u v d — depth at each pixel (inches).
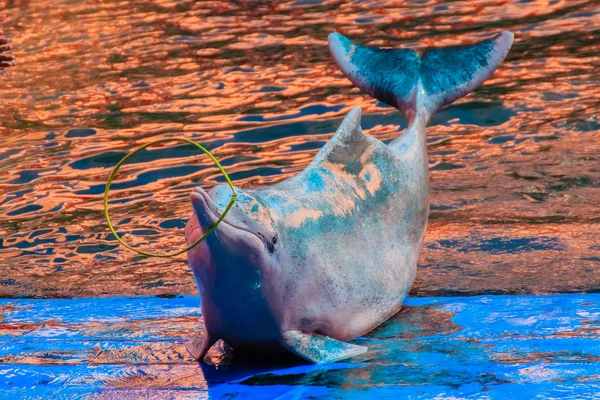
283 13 1167.6
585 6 1065.5
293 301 358.3
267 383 339.9
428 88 514.0
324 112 792.9
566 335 376.2
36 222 597.9
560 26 998.4
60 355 381.7
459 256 499.8
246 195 341.7
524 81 840.3
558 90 809.5
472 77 518.9
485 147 697.0
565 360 346.3
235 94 860.6
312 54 973.8
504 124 745.0
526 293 440.8
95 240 560.7
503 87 829.2
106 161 709.3
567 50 920.3
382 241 412.8
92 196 642.2
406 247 432.8
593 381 323.6
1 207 628.7
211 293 342.3
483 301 430.0
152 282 487.2
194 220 340.8
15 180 679.7
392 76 524.7
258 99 840.3
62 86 926.4
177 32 1117.7
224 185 338.6
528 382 325.4
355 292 390.0
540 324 392.2
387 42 982.4
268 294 345.4
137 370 360.8
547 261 483.2
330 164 398.3
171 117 806.5
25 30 1204.5
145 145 307.6
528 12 1060.5
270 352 369.7
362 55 541.6
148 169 685.9
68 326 421.4
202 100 849.5
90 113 833.5
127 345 390.3
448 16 1078.4
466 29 1014.4
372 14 1118.4
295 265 357.1
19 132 792.3
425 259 498.3
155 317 430.3
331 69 917.8
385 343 379.6
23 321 431.8
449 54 529.7
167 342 392.8
